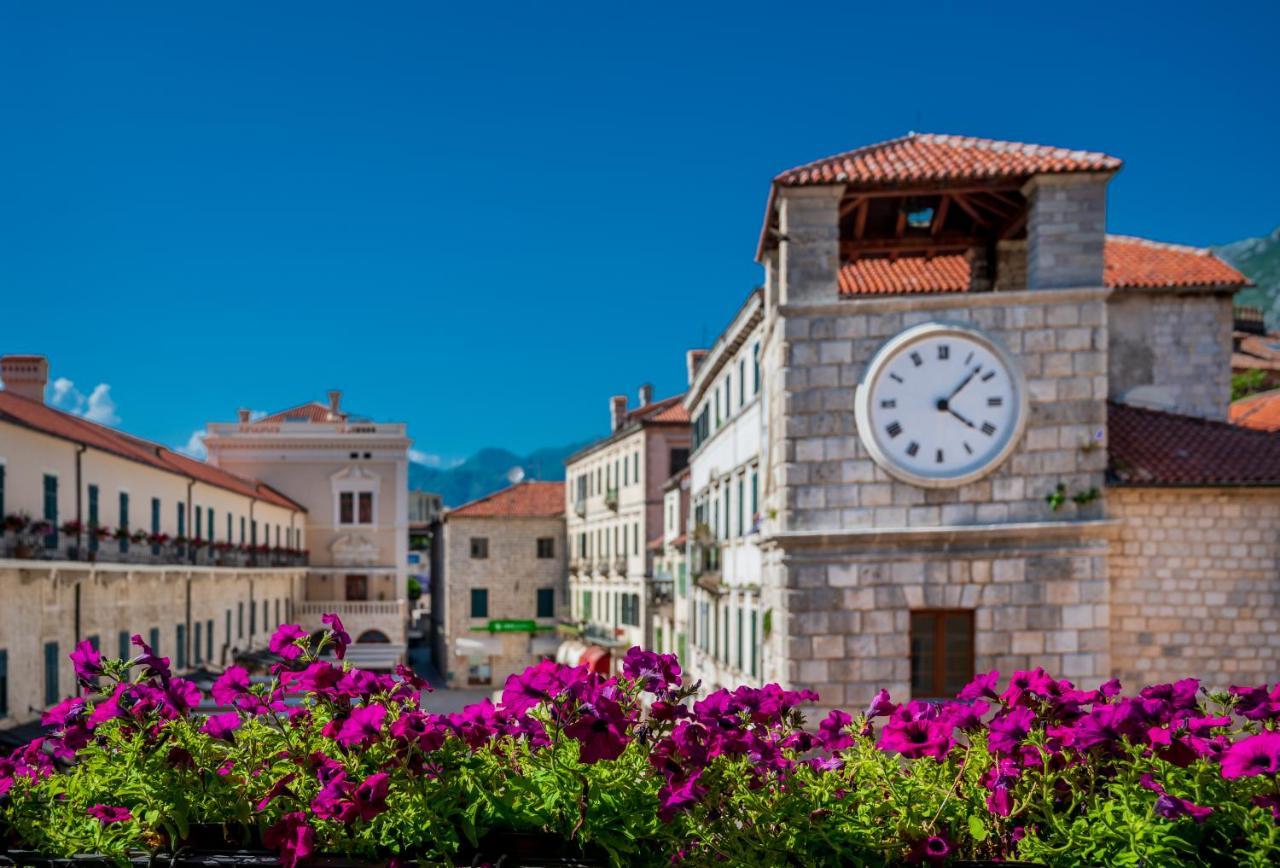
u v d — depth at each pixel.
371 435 67.75
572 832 5.77
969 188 16.73
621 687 6.64
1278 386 52.06
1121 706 6.16
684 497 44.59
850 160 17.33
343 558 67.06
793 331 16.53
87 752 6.22
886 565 16.30
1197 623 16.38
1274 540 16.39
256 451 67.31
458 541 69.94
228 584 47.31
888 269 23.62
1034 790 6.20
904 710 6.82
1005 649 16.17
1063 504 16.19
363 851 5.81
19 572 26.62
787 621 16.34
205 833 6.00
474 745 6.15
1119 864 5.65
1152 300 21.86
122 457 34.47
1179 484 16.17
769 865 5.74
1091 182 16.38
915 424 16.34
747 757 6.21
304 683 6.25
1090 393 16.27
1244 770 5.61
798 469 16.47
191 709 6.52
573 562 69.06
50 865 5.83
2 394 32.31
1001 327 16.36
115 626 33.34
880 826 6.01
